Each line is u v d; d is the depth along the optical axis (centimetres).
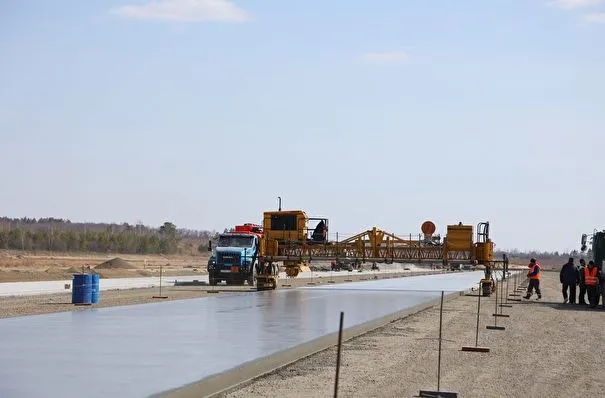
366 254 5900
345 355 2336
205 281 7381
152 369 1844
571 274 4934
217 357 2041
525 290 6894
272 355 2078
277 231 6069
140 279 7306
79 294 4056
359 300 4616
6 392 1566
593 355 2492
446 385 1855
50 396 1530
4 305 3984
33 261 12619
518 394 1769
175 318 3122
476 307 4528
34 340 2355
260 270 6044
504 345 2681
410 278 10550
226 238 6662
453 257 5803
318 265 14175
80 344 2275
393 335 2916
